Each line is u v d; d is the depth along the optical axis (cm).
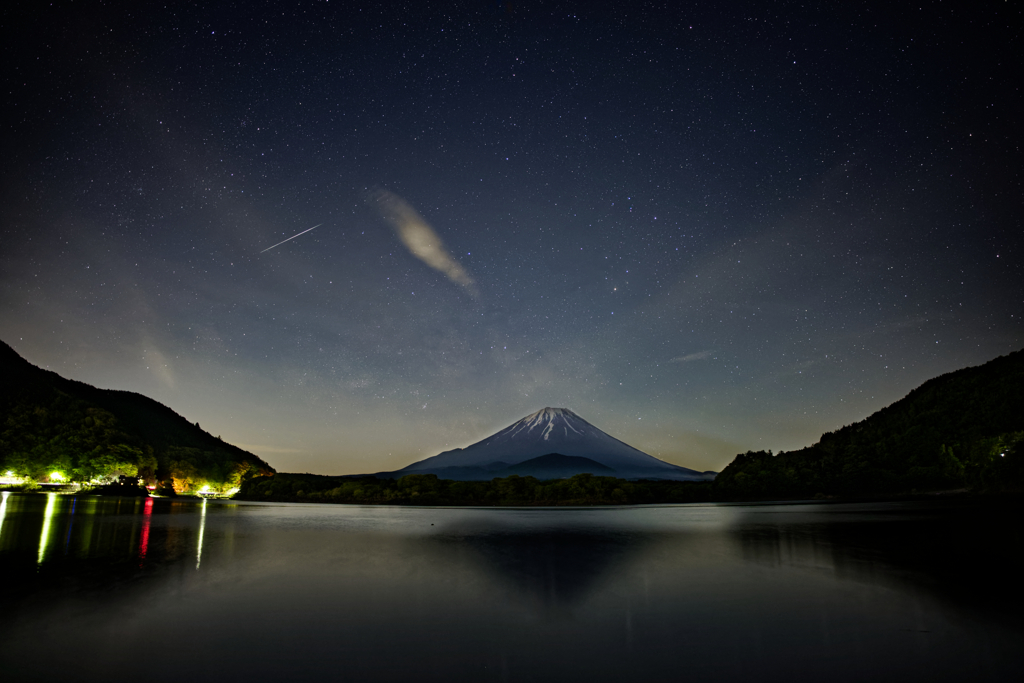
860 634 834
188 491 8550
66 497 5431
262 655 743
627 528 2483
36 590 1113
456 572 1354
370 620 916
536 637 827
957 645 780
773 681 655
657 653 756
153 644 785
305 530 2388
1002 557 1530
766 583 1210
